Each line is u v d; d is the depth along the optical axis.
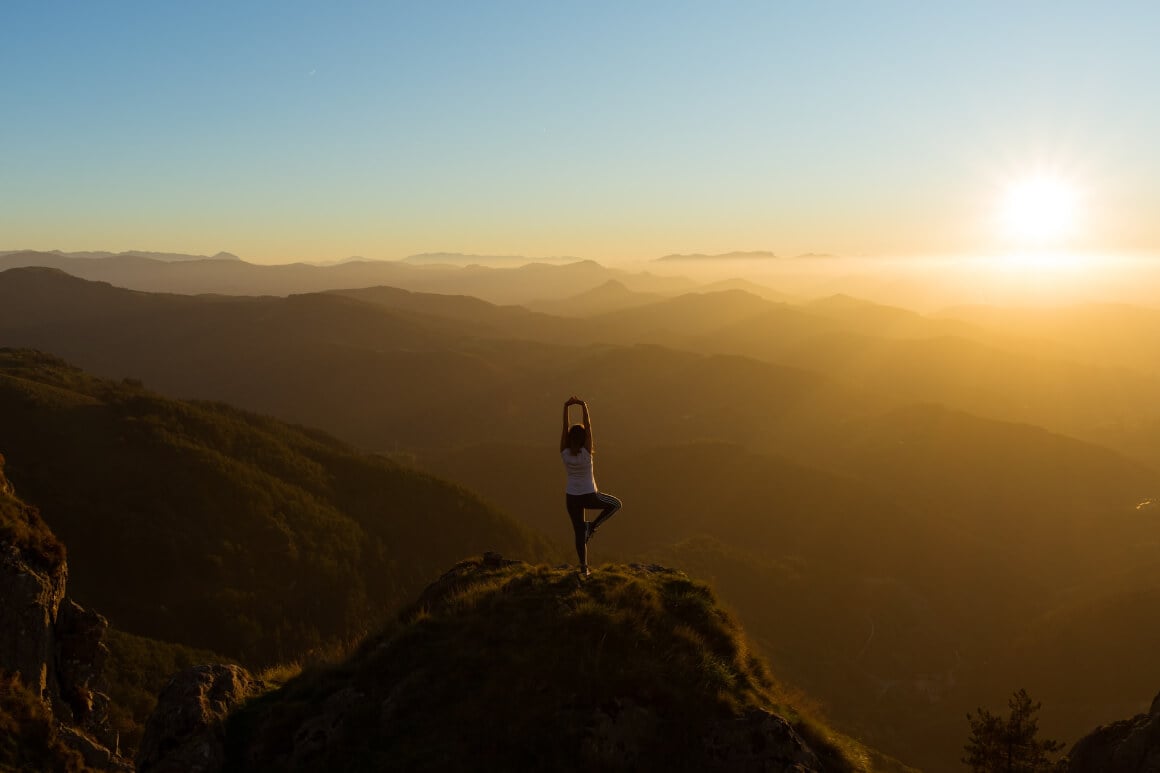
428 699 9.37
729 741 8.79
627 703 9.01
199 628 81.44
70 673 22.06
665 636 10.38
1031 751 20.73
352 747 8.94
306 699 10.19
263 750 9.42
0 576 20.62
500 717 8.80
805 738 9.51
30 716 18.34
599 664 9.46
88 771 18.50
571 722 8.66
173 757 9.31
